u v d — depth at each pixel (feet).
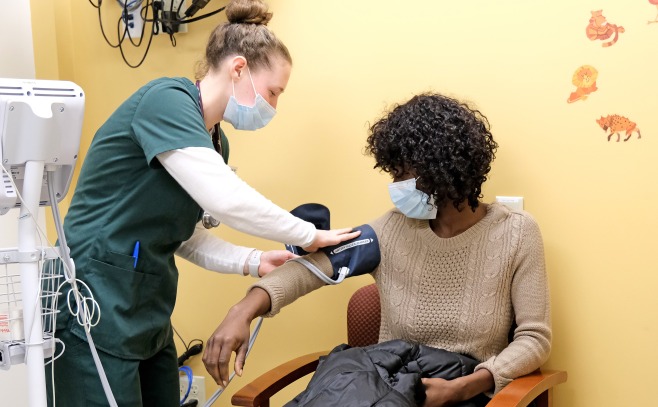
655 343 5.99
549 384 5.67
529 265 5.71
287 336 7.41
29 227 4.67
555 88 6.10
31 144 4.55
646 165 5.87
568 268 6.22
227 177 5.01
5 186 4.63
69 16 7.98
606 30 5.88
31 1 7.84
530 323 5.65
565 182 6.15
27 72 7.86
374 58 6.72
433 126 5.55
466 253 5.82
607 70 5.91
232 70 5.42
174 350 6.01
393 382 5.16
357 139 6.87
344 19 6.79
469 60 6.37
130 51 7.74
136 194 5.19
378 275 6.12
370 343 6.51
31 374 4.70
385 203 6.83
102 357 5.21
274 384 5.78
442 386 5.24
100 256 5.23
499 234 5.76
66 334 5.20
